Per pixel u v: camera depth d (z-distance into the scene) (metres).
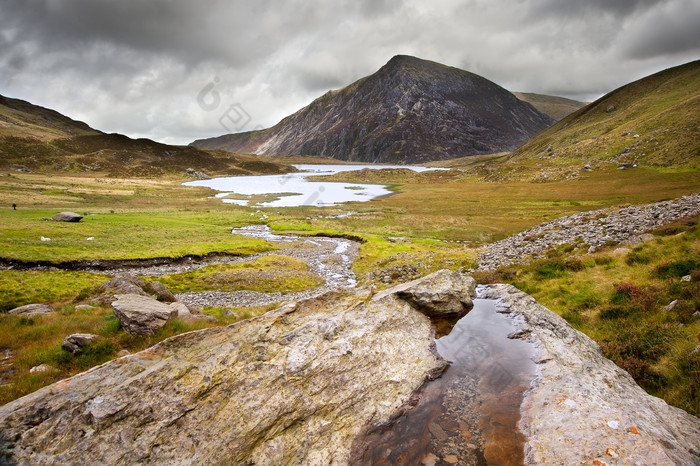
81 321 21.12
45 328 19.78
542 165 174.12
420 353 12.91
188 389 8.96
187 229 79.50
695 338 12.44
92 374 8.73
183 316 21.12
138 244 61.34
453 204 117.75
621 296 18.09
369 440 9.38
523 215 88.00
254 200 149.75
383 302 14.44
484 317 16.34
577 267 24.66
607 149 157.38
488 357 12.82
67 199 122.25
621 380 11.08
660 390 11.20
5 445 7.05
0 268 43.50
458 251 45.53
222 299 38.94
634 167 129.62
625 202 86.12
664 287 17.14
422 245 62.53
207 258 58.09
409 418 10.15
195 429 8.44
